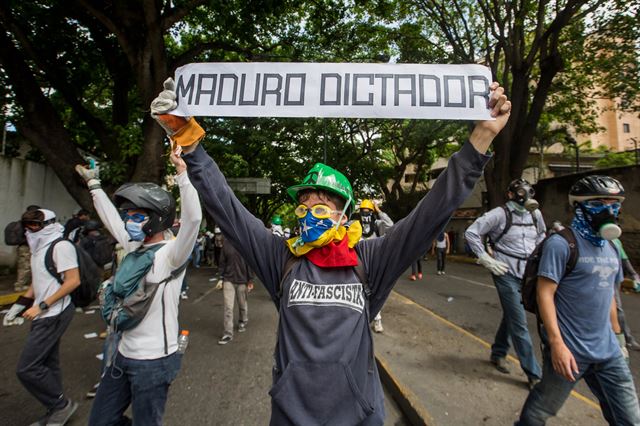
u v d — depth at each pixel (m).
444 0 12.41
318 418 1.10
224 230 1.35
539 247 2.03
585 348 1.81
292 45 11.01
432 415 2.58
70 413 2.64
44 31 9.20
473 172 1.18
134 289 1.84
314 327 1.16
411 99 1.34
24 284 7.25
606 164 17.88
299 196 1.41
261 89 1.40
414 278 9.91
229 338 4.66
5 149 11.36
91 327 5.14
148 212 1.93
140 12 8.08
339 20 10.52
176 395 3.17
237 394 3.20
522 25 11.41
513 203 3.23
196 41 11.67
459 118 1.29
